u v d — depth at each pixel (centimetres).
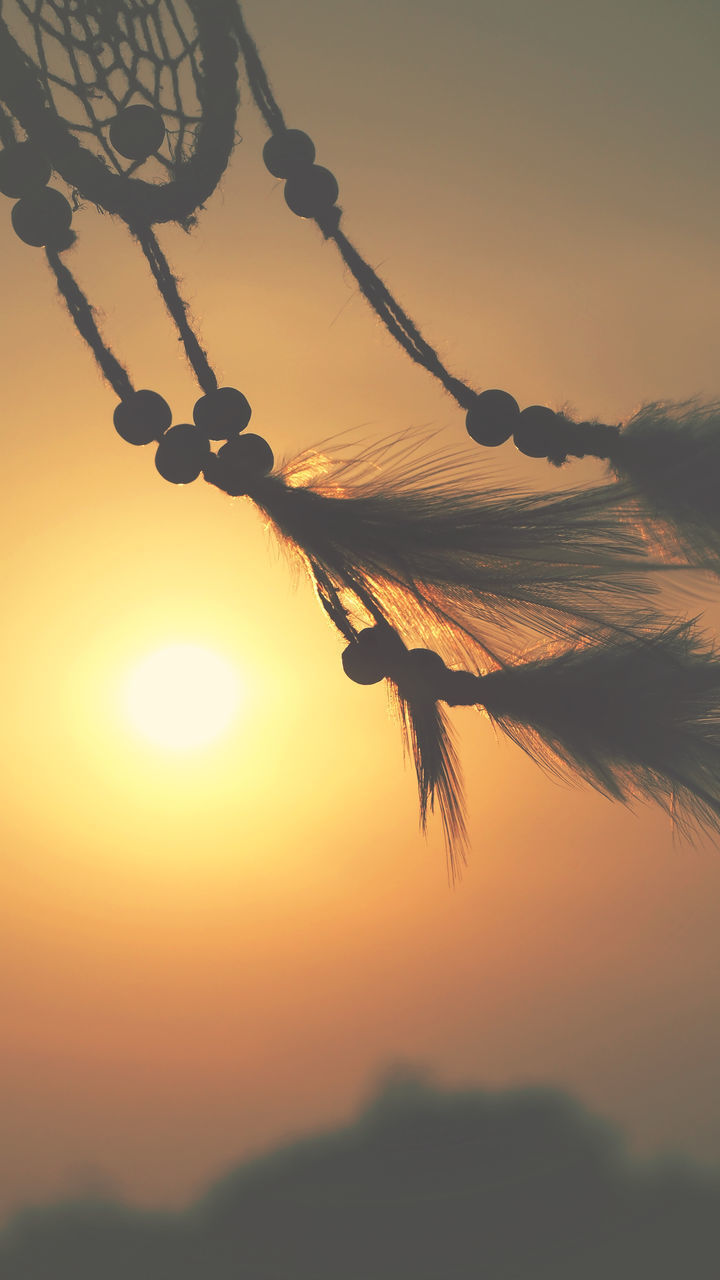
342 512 75
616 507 75
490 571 75
